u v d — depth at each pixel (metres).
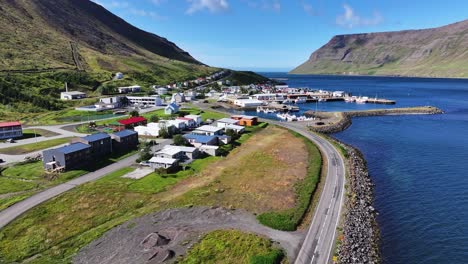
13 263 41.12
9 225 49.56
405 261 42.91
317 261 40.03
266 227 48.38
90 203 57.16
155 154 79.94
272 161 80.50
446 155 90.38
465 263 42.69
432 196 63.44
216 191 62.03
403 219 54.19
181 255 41.41
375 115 163.38
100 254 42.31
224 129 112.88
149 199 59.12
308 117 152.38
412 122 143.25
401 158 88.31
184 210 54.16
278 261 39.94
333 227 48.22
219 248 42.62
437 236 49.12
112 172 72.75
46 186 64.25
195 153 84.62
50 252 43.34
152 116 128.62
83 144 79.50
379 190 66.44
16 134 101.31
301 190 61.53
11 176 69.19
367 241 45.50
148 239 44.47
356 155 87.44
